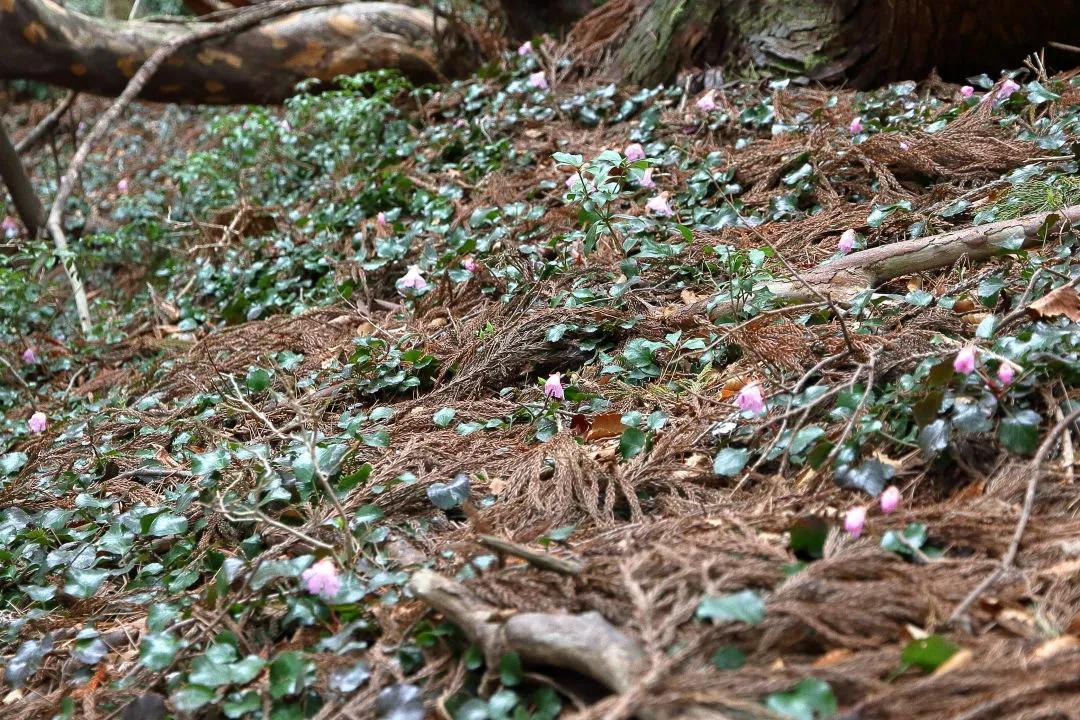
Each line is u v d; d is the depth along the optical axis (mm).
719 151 4684
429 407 3184
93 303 5883
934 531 1908
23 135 10320
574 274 3752
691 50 5848
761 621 1589
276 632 2156
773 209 4113
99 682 2207
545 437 2795
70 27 6527
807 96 5168
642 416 2730
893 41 5242
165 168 8094
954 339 2609
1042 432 2176
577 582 1851
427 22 7484
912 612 1663
